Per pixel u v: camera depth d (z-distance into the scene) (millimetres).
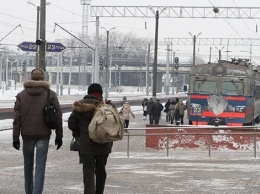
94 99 20125
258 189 25484
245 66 75312
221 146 47188
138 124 87500
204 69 73812
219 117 73000
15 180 27812
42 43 56250
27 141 20469
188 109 74688
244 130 47719
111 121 19484
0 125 76000
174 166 34688
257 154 43438
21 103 20344
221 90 73062
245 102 72562
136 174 30578
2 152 44625
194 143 47500
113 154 43500
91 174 19969
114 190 24828
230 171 32219
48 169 33156
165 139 47750
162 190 24969
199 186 26281
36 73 20641
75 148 24750
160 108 87688
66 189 24938
